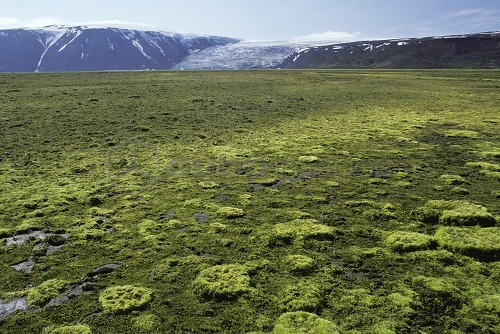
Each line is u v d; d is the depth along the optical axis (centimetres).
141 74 9656
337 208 1648
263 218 1551
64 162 2322
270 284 1098
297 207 1666
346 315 964
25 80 7106
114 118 3719
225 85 7031
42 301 1020
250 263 1202
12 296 1045
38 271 1170
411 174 2123
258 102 4959
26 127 3259
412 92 6238
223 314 976
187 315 973
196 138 3000
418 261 1211
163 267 1181
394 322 926
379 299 1021
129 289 1065
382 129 3331
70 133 3078
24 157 2411
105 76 8656
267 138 3019
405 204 1683
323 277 1127
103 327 929
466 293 1043
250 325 935
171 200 1750
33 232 1419
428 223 1501
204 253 1276
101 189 1873
